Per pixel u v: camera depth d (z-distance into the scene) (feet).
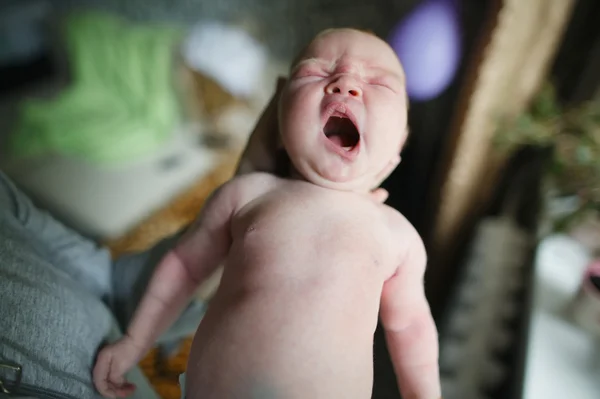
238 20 6.62
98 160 5.57
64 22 7.00
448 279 4.16
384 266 1.62
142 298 1.73
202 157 5.74
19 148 5.82
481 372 2.66
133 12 7.39
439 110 4.19
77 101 6.32
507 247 3.40
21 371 1.30
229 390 1.36
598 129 2.96
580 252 3.00
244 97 6.31
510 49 3.14
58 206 4.91
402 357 1.78
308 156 1.62
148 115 6.15
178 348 2.21
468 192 3.75
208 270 1.75
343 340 1.42
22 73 7.37
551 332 2.46
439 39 3.84
